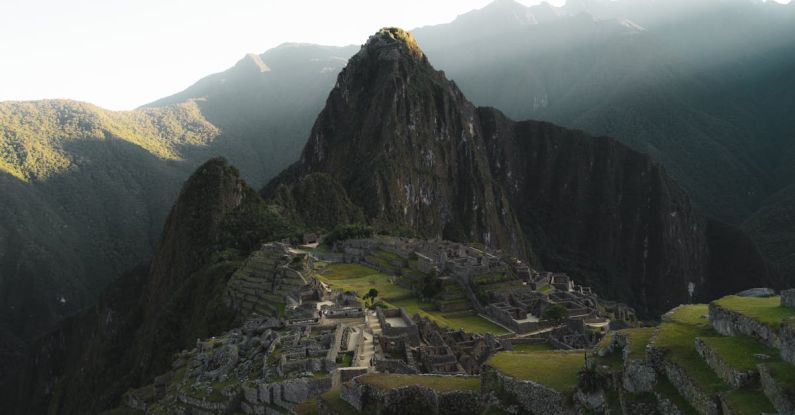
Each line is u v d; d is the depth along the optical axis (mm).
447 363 53625
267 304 98125
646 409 22719
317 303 79562
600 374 24703
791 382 18281
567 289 151625
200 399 45312
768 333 21844
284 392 40062
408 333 60406
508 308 114188
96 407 126500
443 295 124250
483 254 170125
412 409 28500
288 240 183125
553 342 86812
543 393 25234
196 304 142125
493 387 27406
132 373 133375
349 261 165500
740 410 18844
